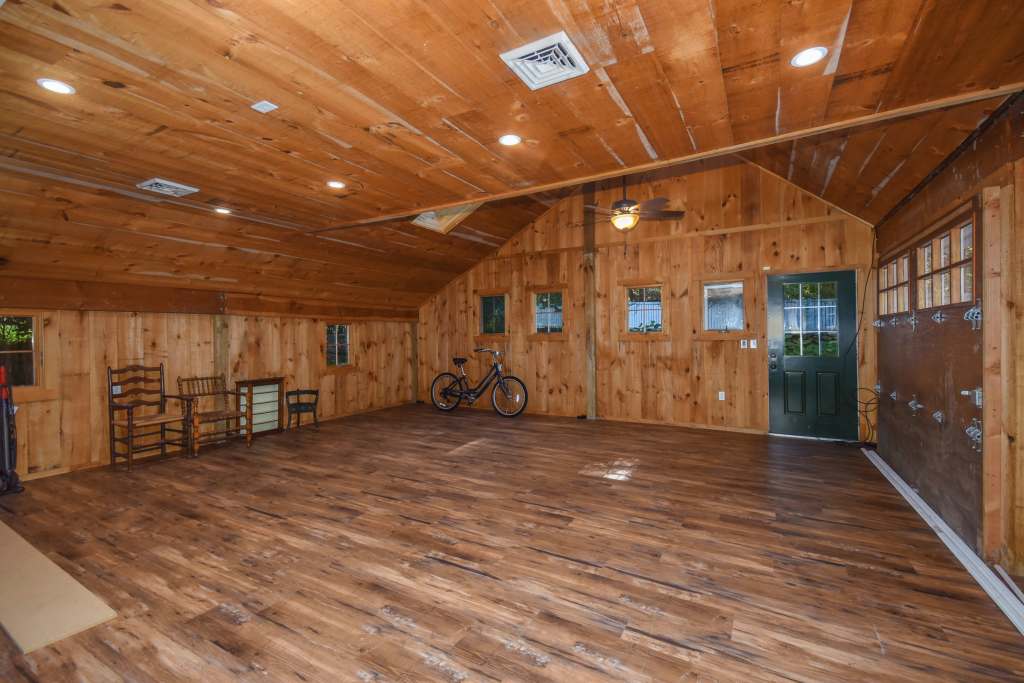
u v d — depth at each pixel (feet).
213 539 9.34
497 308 24.85
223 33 5.84
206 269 16.05
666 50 6.11
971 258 8.56
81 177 10.42
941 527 9.47
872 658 5.87
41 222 11.43
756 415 18.62
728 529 9.71
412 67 6.56
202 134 8.66
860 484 12.47
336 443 17.33
